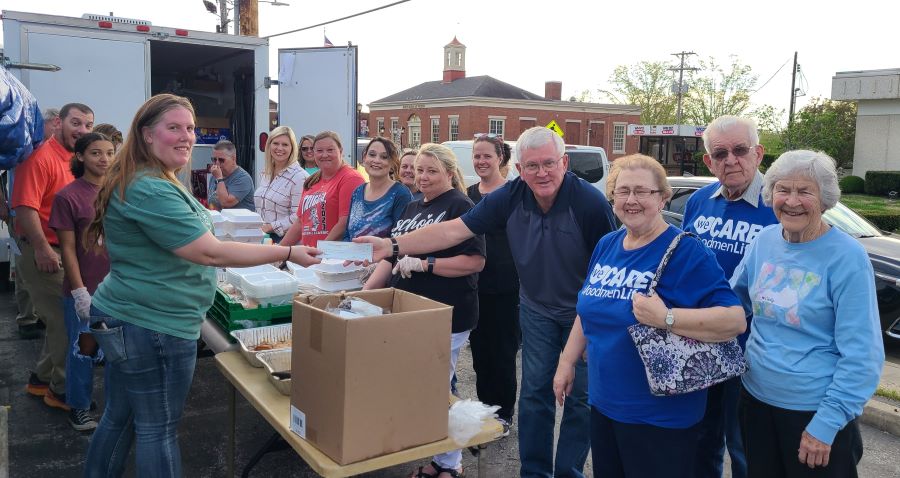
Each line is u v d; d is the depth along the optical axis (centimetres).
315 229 451
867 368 205
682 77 4844
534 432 311
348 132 758
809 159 214
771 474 228
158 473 254
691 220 308
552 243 295
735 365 214
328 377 221
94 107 652
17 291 582
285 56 777
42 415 421
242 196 591
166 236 240
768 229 239
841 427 207
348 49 755
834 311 213
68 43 635
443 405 239
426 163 348
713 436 286
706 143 290
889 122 2883
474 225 321
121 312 246
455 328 338
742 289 249
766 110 3891
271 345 312
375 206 393
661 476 224
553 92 5394
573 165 1141
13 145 304
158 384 253
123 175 246
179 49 805
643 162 228
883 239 643
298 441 236
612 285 231
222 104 934
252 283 330
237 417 428
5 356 533
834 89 3016
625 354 224
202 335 360
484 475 267
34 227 401
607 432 238
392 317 222
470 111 4694
